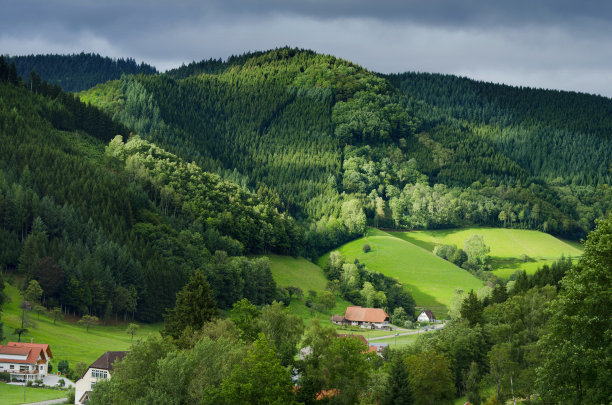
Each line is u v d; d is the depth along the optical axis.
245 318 104.56
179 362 80.19
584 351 62.50
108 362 121.12
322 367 86.75
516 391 102.75
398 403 95.94
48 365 144.62
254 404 79.94
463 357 118.06
